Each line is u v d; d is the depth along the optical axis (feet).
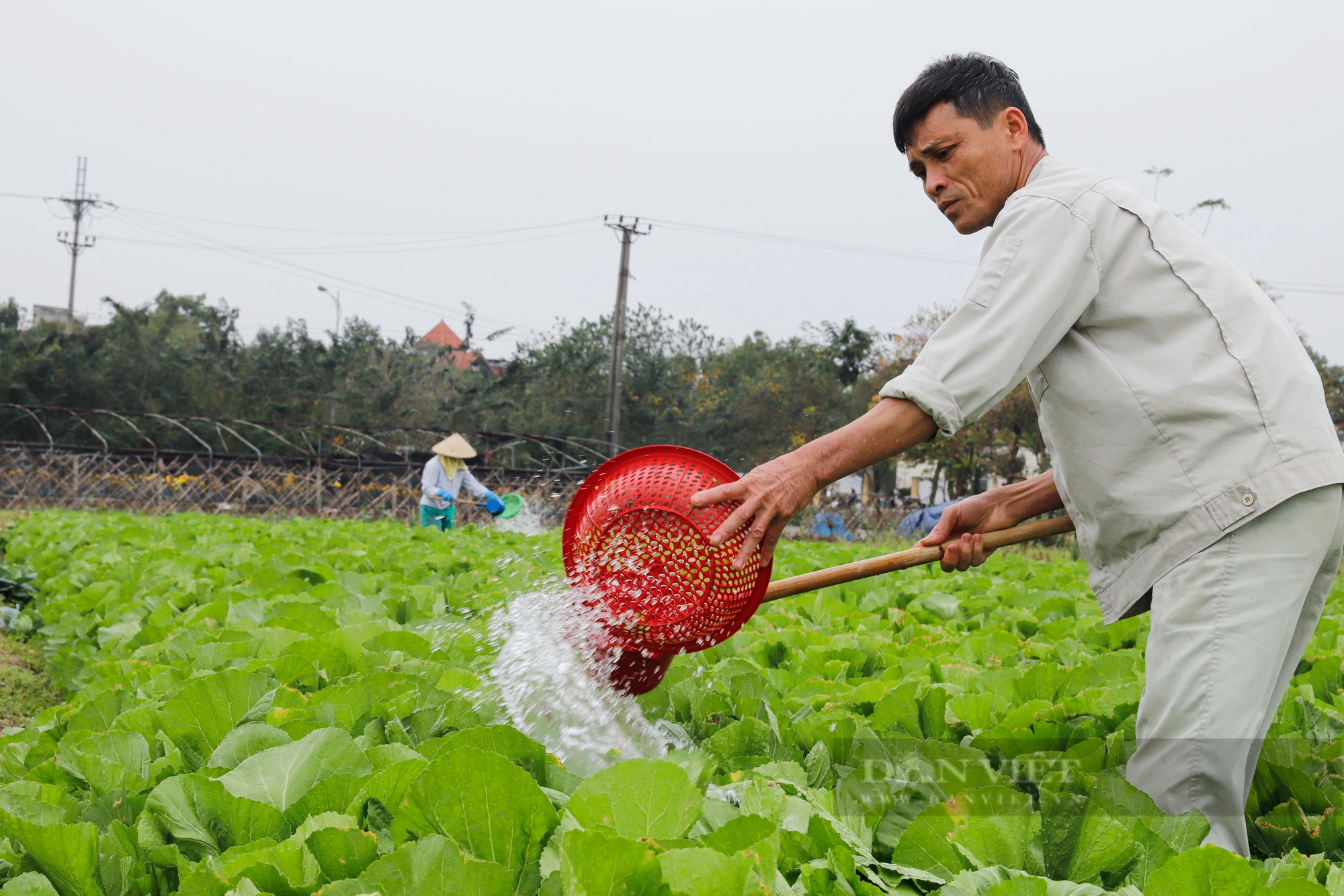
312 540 29.30
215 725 7.70
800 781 7.16
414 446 115.44
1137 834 5.84
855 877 5.44
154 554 22.56
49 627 16.47
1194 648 7.22
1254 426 7.23
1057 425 8.02
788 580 8.89
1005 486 9.70
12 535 35.60
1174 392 7.40
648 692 9.41
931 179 8.70
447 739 6.25
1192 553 7.36
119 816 6.18
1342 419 96.99
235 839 5.78
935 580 21.61
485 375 141.18
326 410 121.19
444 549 27.76
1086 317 7.85
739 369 139.03
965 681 10.88
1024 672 10.58
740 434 128.67
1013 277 7.57
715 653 12.84
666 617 8.38
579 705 8.49
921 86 8.57
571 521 8.96
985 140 8.43
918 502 93.86
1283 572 7.16
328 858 5.16
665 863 4.51
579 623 8.52
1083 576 25.46
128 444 113.60
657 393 131.44
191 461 79.97
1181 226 7.86
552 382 131.13
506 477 82.17
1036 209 7.72
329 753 6.38
